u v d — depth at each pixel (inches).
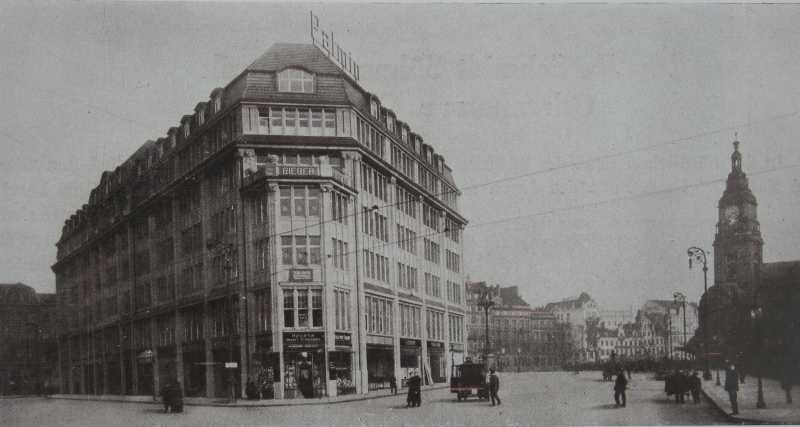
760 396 1079.0
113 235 2805.1
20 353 3427.7
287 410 1328.7
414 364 2255.2
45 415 1453.0
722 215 3088.1
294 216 1745.8
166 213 2298.2
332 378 1708.9
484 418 1045.2
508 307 6560.0
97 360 2933.1
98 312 2950.3
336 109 1877.5
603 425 937.5
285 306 1711.4
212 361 1942.7
